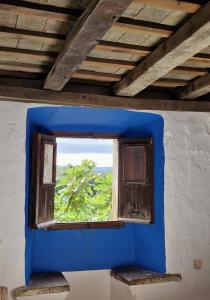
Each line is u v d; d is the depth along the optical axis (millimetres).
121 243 3686
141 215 3457
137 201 3494
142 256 3594
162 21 1841
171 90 3162
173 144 3342
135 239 3695
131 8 1712
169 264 3256
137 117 3410
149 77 2402
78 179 4758
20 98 2738
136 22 1843
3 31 1912
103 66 2457
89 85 2938
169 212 3291
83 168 4805
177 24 1872
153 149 3473
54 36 1979
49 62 2404
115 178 3789
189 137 3373
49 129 3539
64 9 1699
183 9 1692
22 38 1997
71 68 2178
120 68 2516
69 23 1828
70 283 3488
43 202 3207
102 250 3617
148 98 3117
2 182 2883
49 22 1837
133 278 3164
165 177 3314
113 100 2979
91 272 3559
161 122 3363
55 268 3467
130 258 3691
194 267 3285
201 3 1661
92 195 4758
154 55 2150
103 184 4754
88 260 3564
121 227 3676
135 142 3523
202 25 1674
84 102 2895
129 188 3555
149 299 3176
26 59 2354
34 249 3432
